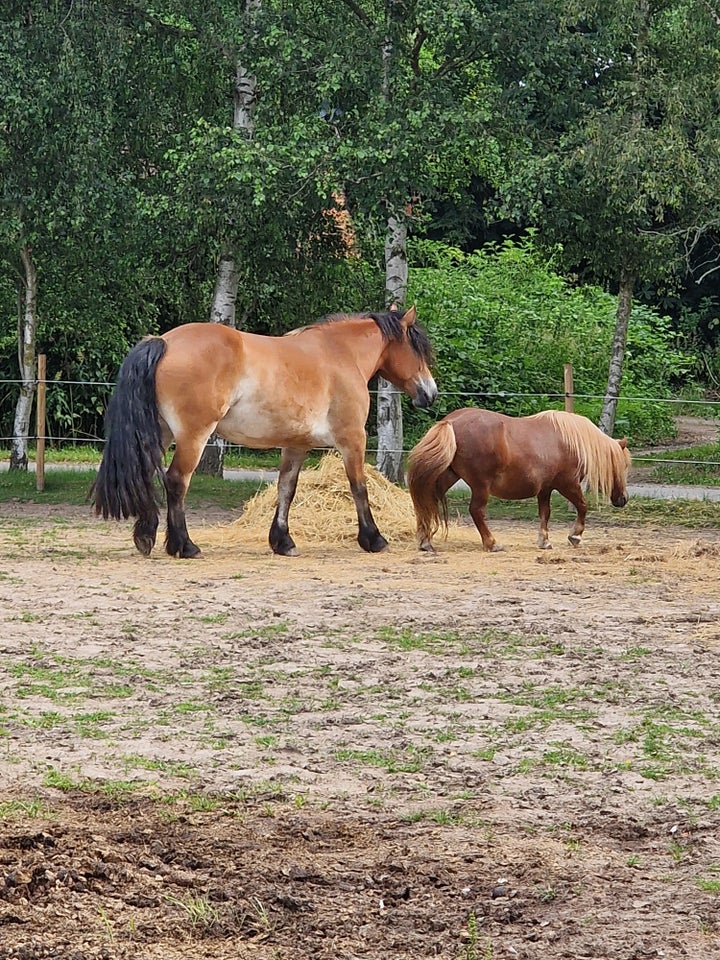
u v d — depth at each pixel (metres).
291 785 5.95
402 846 5.25
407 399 28.09
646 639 9.12
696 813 5.66
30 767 6.10
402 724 6.98
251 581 11.59
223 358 12.90
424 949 4.41
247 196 18.48
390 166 18.20
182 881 4.83
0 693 7.48
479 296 31.25
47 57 19.25
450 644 8.95
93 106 19.62
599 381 30.33
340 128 19.50
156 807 5.59
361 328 14.09
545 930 4.55
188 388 12.74
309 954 4.36
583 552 13.67
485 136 18.59
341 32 19.33
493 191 36.47
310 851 5.18
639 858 5.19
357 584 11.45
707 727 6.96
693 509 17.62
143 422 12.67
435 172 19.67
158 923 4.51
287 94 20.25
